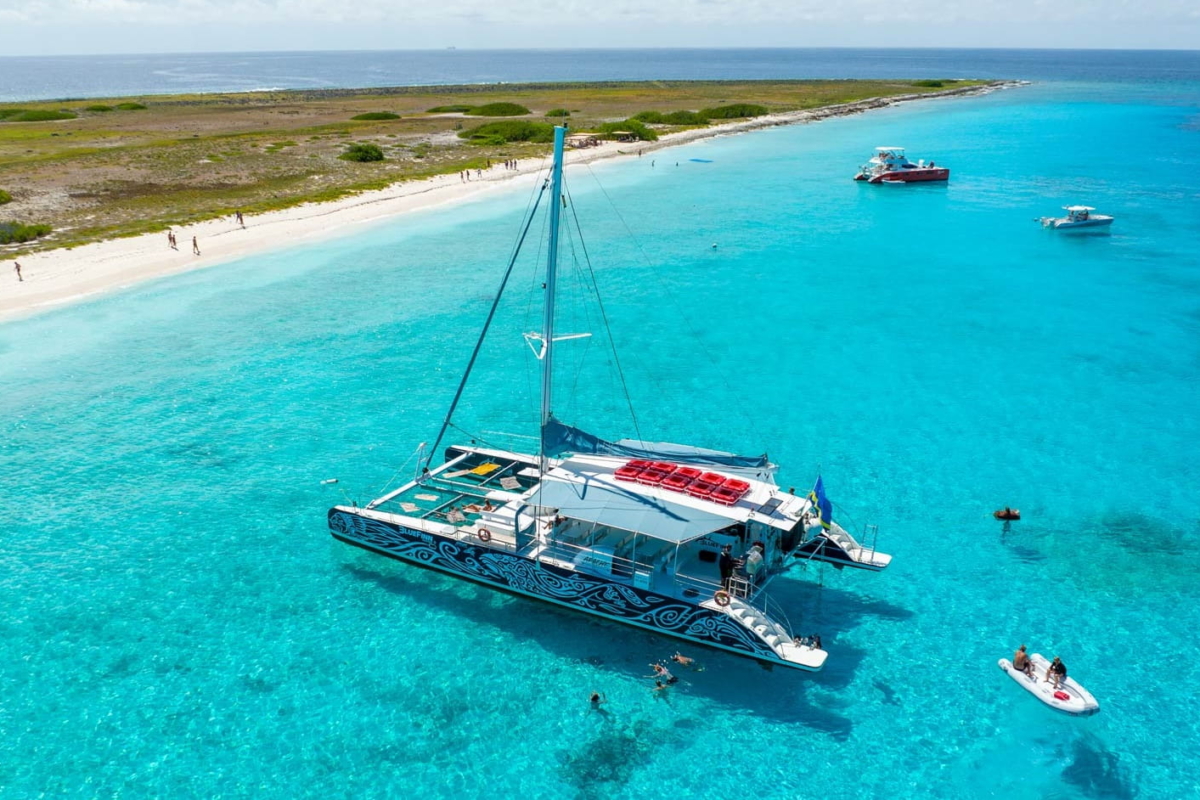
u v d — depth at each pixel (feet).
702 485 72.28
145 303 161.48
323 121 479.41
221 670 67.72
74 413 115.96
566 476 75.15
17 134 409.28
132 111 564.71
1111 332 147.23
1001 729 62.44
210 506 93.25
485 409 117.91
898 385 125.80
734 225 230.89
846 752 60.44
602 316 157.58
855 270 187.42
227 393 123.24
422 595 77.87
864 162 338.13
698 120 467.52
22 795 55.42
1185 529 88.63
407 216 238.89
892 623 74.43
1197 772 58.54
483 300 166.50
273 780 57.26
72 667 67.62
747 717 63.67
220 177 282.15
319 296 168.14
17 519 89.86
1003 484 97.91
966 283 177.06
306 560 83.25
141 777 57.21
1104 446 106.73
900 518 90.94
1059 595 78.02
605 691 66.08
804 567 82.94
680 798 56.59
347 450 106.63
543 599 74.64
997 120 496.23
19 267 168.96
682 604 67.41
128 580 79.46
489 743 60.85
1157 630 73.10
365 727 62.08
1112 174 306.35
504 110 520.83
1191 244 205.67
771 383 126.72
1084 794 56.65
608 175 307.99
